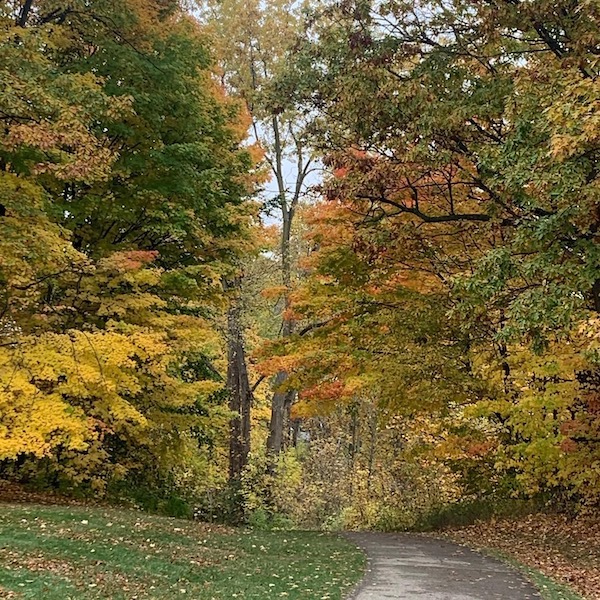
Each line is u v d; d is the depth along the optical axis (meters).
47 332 12.11
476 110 11.06
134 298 13.93
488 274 10.38
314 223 16.08
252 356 17.69
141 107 14.51
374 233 12.95
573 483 15.19
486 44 11.87
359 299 15.38
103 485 15.08
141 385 14.12
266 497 21.77
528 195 10.85
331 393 16.44
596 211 9.70
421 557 12.05
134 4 15.09
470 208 14.23
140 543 10.21
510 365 15.13
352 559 11.57
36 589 6.62
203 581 8.53
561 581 10.11
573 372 13.92
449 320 14.03
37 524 10.03
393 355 14.97
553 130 8.96
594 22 9.93
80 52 15.44
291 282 21.31
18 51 11.68
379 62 12.20
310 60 13.12
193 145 15.02
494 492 18.73
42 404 11.09
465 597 8.41
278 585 8.77
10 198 11.27
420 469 23.75
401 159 12.30
